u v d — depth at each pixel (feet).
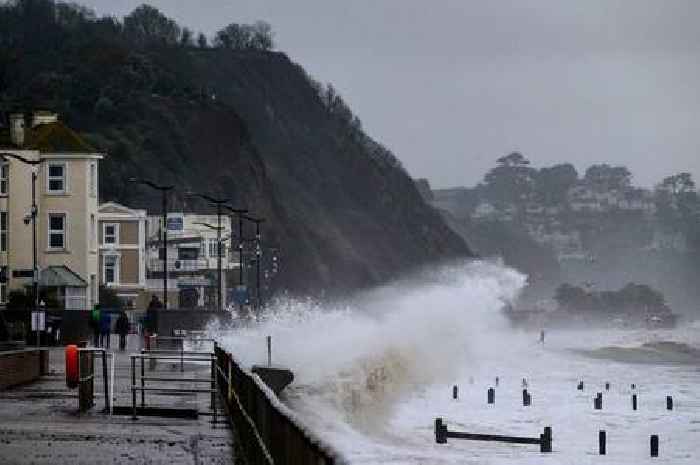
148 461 161.07
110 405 231.30
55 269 618.03
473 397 499.10
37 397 255.50
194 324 544.62
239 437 189.47
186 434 194.70
